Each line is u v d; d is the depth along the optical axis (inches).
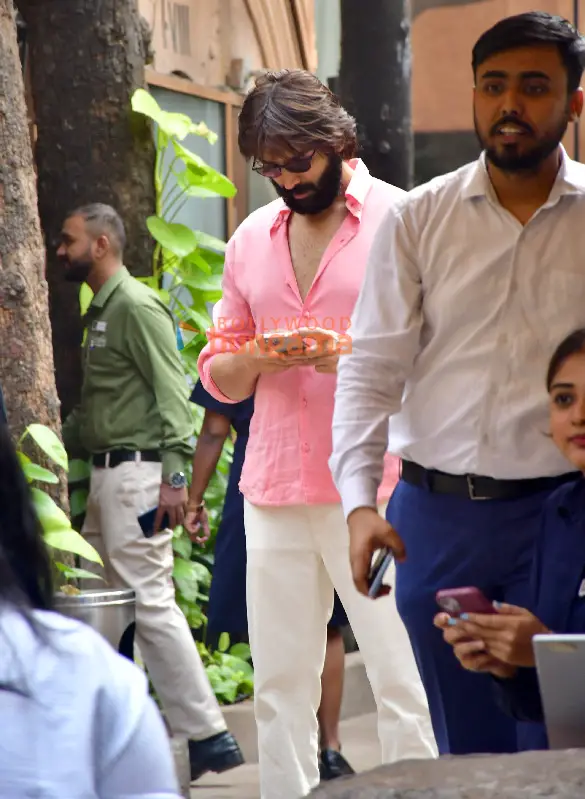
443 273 205.8
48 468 296.5
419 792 113.7
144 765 106.0
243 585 281.0
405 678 253.1
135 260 366.9
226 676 368.5
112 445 323.3
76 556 331.6
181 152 372.8
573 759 120.0
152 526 317.7
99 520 327.3
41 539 111.2
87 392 327.3
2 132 292.5
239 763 319.9
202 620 372.2
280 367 249.1
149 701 107.5
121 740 105.5
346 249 252.1
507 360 203.6
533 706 173.6
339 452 211.0
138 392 323.9
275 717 259.0
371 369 210.5
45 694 103.7
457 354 206.2
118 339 322.3
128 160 364.8
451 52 631.2
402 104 378.3
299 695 260.1
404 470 214.8
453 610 169.6
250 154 249.8
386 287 209.5
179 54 464.8
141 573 321.7
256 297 258.4
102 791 105.5
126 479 322.0
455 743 215.6
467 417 205.3
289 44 533.3
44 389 295.9
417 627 212.8
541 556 185.5
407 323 209.0
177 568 366.6
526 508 204.4
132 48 366.6
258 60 516.7
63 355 365.1
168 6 457.7
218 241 383.9
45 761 102.4
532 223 201.3
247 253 260.7
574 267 201.8
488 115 197.6
